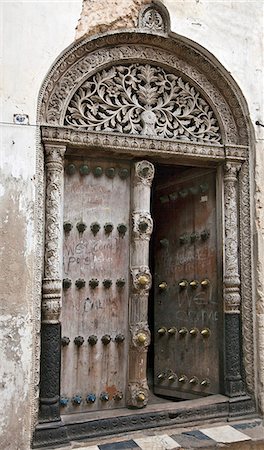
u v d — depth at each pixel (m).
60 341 3.56
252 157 4.21
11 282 3.30
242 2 4.28
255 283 4.10
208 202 4.41
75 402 3.69
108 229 3.95
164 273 4.83
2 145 3.38
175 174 4.79
